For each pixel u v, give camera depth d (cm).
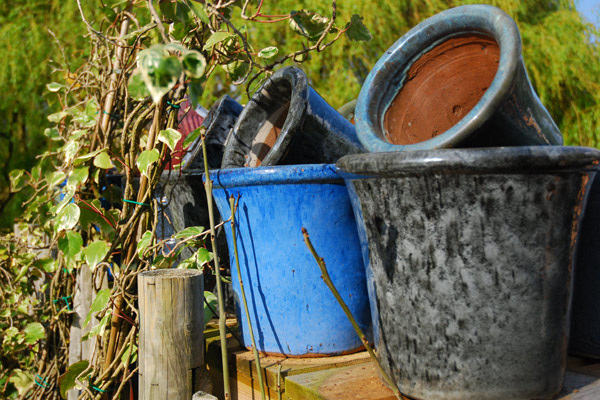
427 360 125
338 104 507
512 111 127
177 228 228
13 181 296
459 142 125
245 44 189
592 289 157
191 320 165
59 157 275
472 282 119
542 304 120
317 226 163
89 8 522
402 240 127
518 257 117
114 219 208
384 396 133
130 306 186
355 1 518
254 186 164
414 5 571
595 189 154
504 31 130
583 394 128
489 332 119
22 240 313
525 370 120
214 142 224
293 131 174
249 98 212
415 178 120
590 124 628
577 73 624
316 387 142
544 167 113
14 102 555
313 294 165
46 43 532
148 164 180
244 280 175
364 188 133
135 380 207
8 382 279
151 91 118
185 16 173
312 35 209
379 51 534
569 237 123
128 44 210
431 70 158
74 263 203
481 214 117
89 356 222
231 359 175
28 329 276
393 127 159
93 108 219
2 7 545
